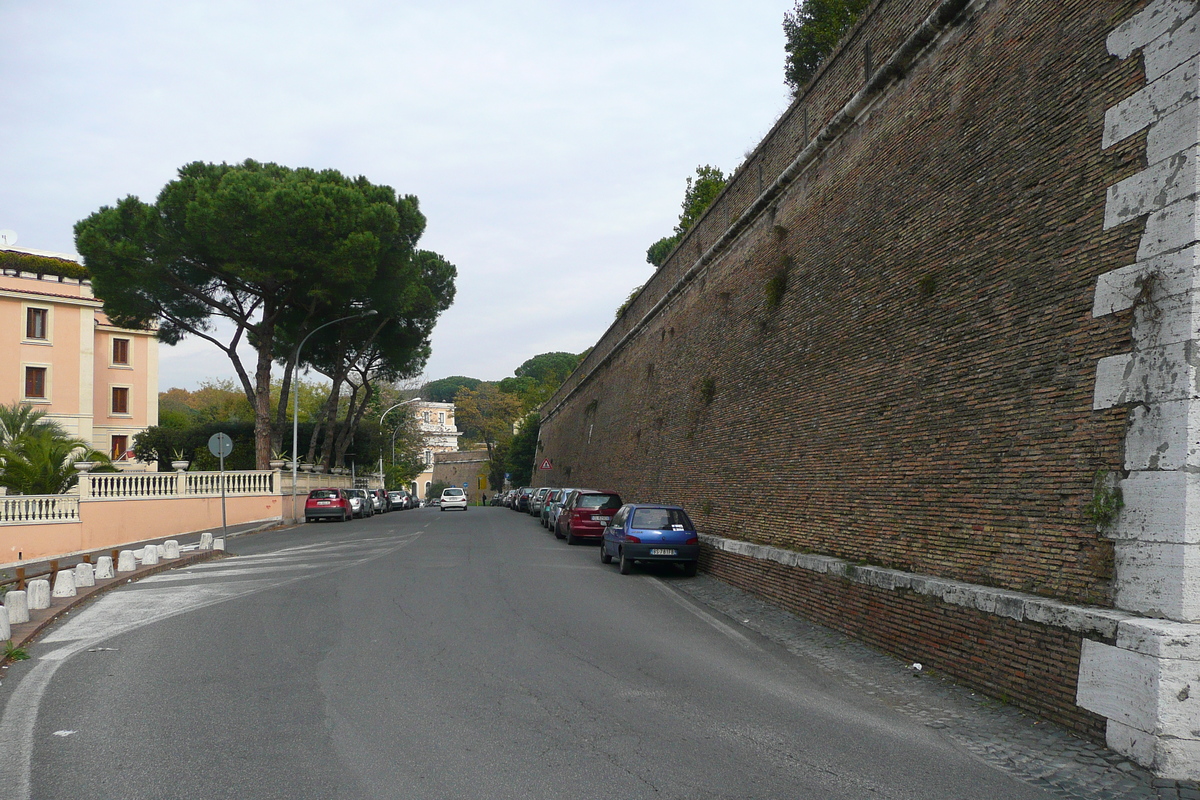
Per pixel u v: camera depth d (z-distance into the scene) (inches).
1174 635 196.2
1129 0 261.1
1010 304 305.9
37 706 257.0
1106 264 254.4
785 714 248.7
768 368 589.0
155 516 1107.9
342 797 181.8
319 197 1170.0
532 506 1656.0
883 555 373.7
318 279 1259.8
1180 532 209.8
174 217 1205.1
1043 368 279.6
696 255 870.4
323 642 352.5
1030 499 275.0
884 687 281.3
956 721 240.4
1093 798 183.0
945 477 332.5
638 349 1176.8
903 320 394.6
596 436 1470.2
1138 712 202.4
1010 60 332.8
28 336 1712.6
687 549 597.6
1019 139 317.1
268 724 235.3
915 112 415.2
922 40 410.0
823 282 510.6
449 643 350.0
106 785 189.0
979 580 295.0
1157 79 242.7
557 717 242.7
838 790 187.2
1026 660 248.8
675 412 879.7
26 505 1004.6
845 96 505.0
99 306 1792.6
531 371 4758.9
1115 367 243.1
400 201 1409.9
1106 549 235.9
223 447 937.5
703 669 308.3
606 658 324.8
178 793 184.1
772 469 547.5
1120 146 256.1
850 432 434.9
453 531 1127.6
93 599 489.1
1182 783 189.6
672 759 206.8
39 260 1744.6
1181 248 223.3
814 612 407.5
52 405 1726.1
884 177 442.0
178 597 489.4
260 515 1239.5
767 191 625.0
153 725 235.1
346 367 1793.8
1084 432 253.3
